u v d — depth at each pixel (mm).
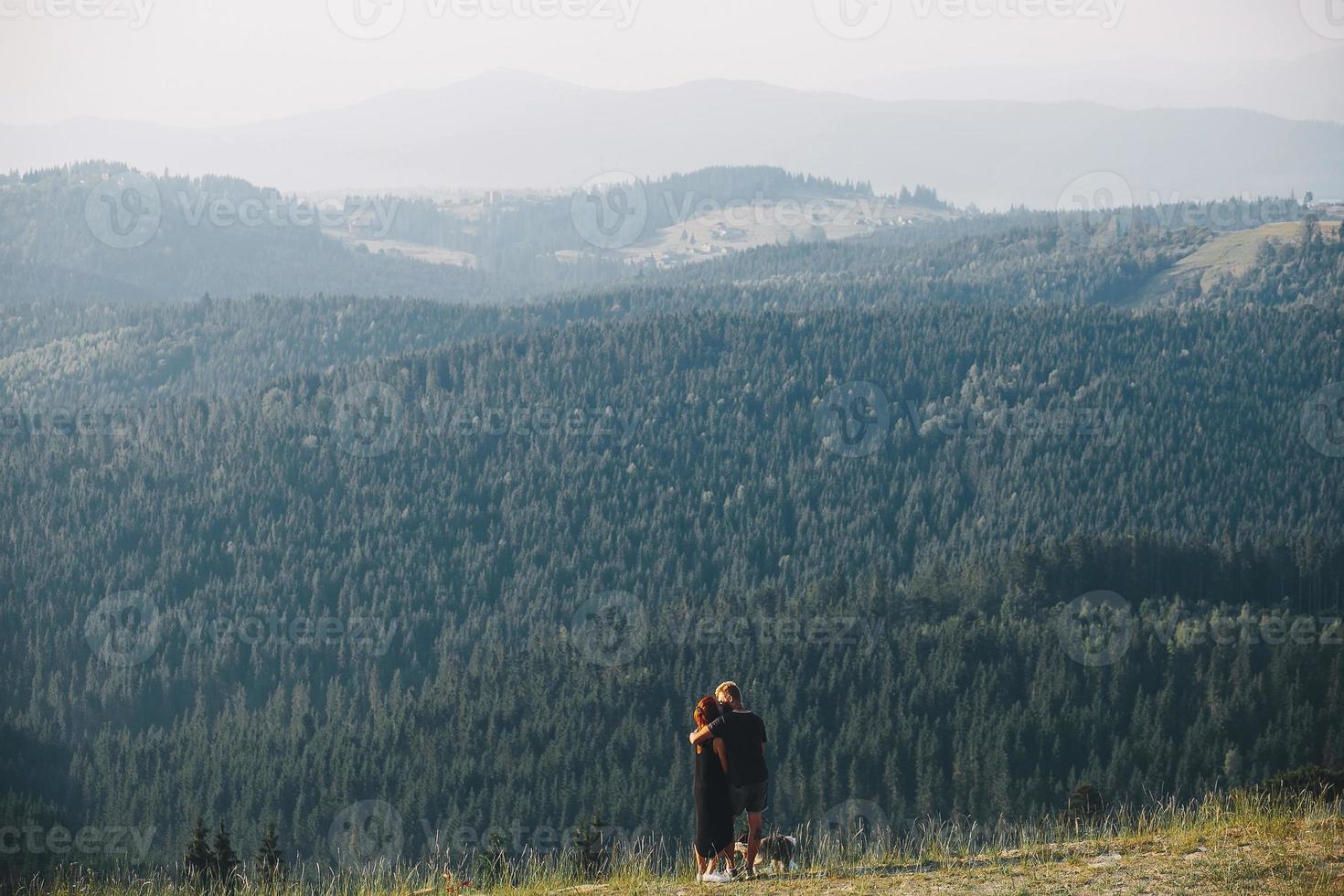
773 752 153375
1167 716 149500
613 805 140750
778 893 19594
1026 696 160500
